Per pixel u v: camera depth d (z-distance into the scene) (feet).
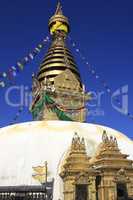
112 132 126.93
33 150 108.06
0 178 102.73
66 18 183.42
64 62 165.99
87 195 95.40
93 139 115.55
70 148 104.68
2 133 121.29
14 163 105.60
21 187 70.59
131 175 100.68
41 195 69.87
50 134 113.91
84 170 97.40
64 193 97.40
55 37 178.19
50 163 104.47
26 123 123.75
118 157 101.40
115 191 96.48
